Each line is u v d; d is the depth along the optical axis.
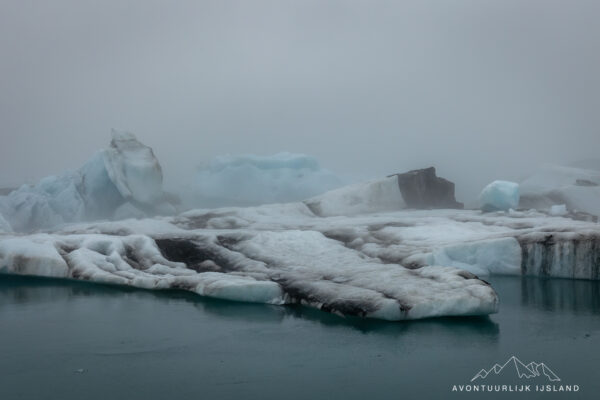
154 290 19.83
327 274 19.45
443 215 31.61
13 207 34.38
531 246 22.36
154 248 22.70
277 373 13.18
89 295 19.38
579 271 21.78
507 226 26.81
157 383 12.69
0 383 12.75
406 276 18.50
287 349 14.56
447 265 21.77
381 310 16.27
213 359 13.97
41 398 12.05
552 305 18.33
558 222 26.83
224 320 16.70
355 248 23.89
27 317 17.16
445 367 13.47
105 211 35.88
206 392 12.27
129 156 36.09
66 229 28.80
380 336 15.35
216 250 22.89
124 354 14.30
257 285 18.31
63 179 36.44
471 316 17.00
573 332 15.77
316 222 29.84
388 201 36.00
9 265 21.72
